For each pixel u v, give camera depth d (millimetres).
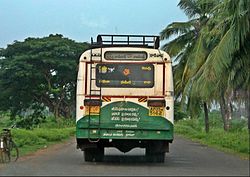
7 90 57781
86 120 15836
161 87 15992
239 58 22047
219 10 25000
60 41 57125
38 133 31969
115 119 15852
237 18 20281
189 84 33250
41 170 14211
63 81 58594
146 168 15078
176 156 20922
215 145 29453
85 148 16656
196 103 39375
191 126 59875
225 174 13398
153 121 15859
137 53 16078
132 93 15930
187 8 36594
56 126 49375
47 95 58812
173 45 37656
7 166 15688
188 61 34219
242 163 17344
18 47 57031
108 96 15883
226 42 21047
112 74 16000
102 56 16047
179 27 36844
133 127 15828
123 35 17156
